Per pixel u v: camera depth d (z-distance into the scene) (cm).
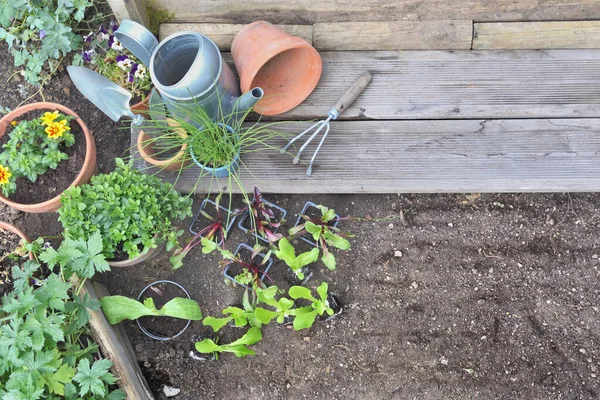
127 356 199
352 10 211
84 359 177
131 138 211
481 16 210
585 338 210
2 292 208
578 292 213
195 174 207
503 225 218
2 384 178
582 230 217
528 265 215
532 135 203
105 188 180
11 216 219
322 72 210
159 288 217
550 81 206
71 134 203
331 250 218
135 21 203
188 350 213
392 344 212
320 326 214
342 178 204
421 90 208
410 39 211
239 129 199
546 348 209
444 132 205
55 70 230
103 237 183
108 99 184
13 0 217
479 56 209
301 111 209
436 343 211
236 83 204
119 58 210
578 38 208
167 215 194
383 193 219
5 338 172
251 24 198
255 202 209
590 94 205
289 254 197
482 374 209
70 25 231
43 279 203
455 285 215
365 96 208
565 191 209
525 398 206
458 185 203
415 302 215
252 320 203
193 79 177
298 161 204
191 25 215
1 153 206
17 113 206
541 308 212
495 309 213
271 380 211
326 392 210
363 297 216
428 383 209
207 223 220
